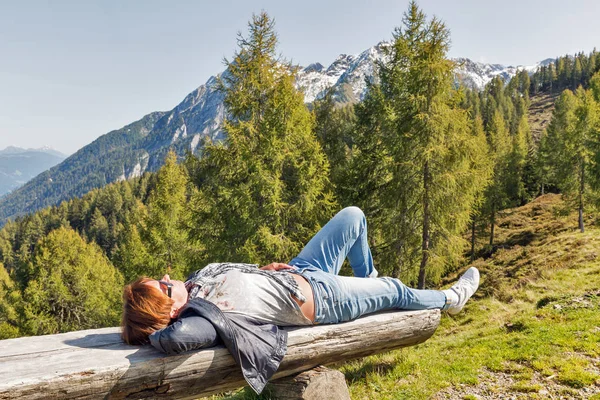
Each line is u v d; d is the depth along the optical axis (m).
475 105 113.50
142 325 2.48
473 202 15.96
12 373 2.04
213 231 13.59
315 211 13.74
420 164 13.75
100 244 115.25
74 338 2.66
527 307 8.71
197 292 2.73
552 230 38.78
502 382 4.26
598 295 7.13
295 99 13.35
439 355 5.34
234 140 12.70
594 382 3.97
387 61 16.89
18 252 114.94
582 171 34.94
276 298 2.84
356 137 18.14
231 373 2.60
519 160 57.38
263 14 13.39
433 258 14.18
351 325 3.21
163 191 20.53
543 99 147.12
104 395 2.19
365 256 3.88
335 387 3.12
